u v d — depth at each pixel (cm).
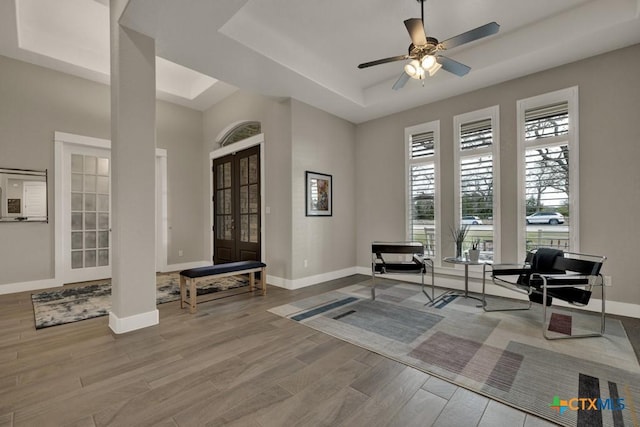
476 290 411
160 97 565
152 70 286
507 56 334
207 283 468
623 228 309
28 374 201
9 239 409
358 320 304
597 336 260
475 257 359
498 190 390
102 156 498
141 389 185
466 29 327
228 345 246
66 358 223
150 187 285
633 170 305
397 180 497
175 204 588
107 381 194
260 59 329
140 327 280
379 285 456
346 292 414
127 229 272
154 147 287
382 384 190
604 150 319
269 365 214
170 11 249
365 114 508
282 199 452
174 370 207
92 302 362
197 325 290
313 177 470
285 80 380
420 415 161
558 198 348
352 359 223
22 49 391
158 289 431
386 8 293
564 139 342
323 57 387
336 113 502
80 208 476
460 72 298
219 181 594
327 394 180
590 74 327
